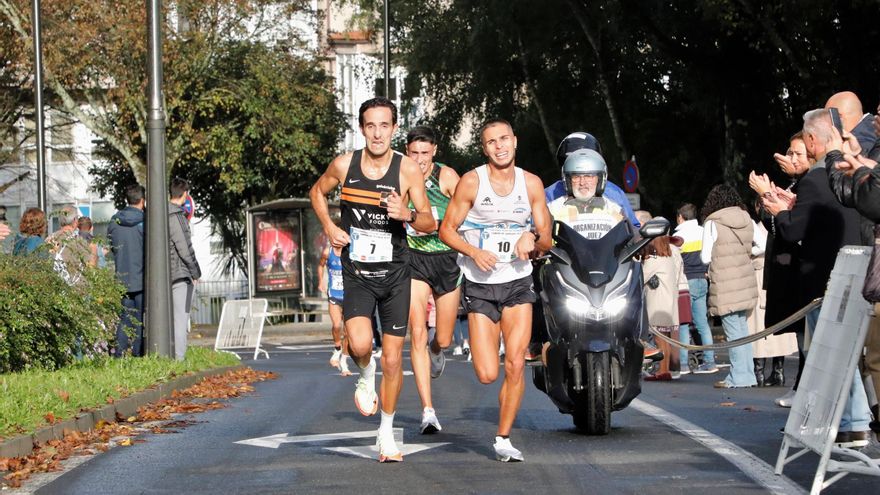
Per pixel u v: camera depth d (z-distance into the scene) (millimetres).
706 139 52281
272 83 62781
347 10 83625
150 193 24594
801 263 13875
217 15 60031
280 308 56438
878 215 10414
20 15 55906
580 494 11016
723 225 21781
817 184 13711
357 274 13055
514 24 52688
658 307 23766
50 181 77938
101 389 18625
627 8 45656
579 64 53906
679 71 49344
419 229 13141
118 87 57875
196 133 62219
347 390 21984
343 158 13125
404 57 60125
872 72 40938
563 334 14531
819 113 13734
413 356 15508
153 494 11484
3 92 64688
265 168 66250
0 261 21250
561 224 14844
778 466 11727
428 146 15305
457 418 17094
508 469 12461
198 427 16609
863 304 10133
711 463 12578
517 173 13422
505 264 13312
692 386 22250
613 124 51625
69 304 21750
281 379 25531
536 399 19594
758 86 45156
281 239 55250
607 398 14469
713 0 39938
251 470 12711
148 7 24594
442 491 11281
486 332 13359
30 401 16297
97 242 23422
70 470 13070
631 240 14961
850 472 10562
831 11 37969
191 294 26328
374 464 12945
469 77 58250
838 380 10352
